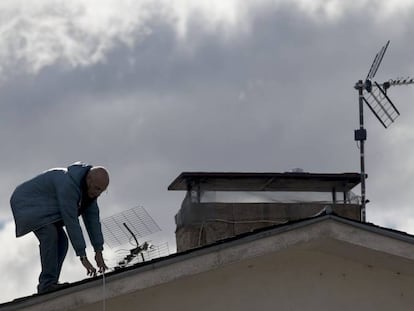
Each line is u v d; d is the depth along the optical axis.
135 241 20.94
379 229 16.00
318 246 16.30
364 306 16.67
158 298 16.03
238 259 15.66
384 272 16.78
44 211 16.61
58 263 16.83
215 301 16.23
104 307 15.47
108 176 16.78
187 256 15.52
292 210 25.50
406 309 16.73
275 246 15.77
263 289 16.42
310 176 25.80
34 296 15.03
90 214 16.95
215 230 24.84
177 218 25.27
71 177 16.56
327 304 16.58
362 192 26.11
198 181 25.25
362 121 26.64
